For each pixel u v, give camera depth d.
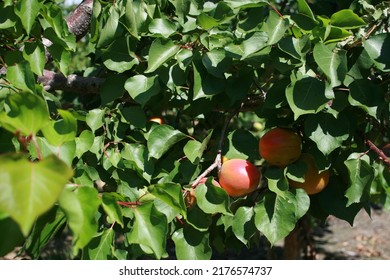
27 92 0.79
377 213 3.57
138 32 1.11
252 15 1.06
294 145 1.02
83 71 1.43
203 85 1.05
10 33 1.10
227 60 1.04
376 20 1.07
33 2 1.03
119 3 1.12
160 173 1.08
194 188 1.02
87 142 1.05
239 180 1.03
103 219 1.05
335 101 1.02
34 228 0.89
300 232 1.82
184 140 1.13
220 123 1.24
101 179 1.12
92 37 1.14
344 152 1.08
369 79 1.05
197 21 1.05
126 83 1.09
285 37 1.01
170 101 1.15
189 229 1.03
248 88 1.05
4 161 0.72
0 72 1.11
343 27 1.02
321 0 1.30
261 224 1.01
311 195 1.12
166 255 0.94
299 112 0.98
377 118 1.00
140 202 0.93
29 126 0.80
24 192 0.71
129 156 1.08
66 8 1.93
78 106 1.35
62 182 0.72
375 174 1.05
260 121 1.81
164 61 1.06
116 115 1.11
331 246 2.94
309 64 1.03
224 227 1.10
